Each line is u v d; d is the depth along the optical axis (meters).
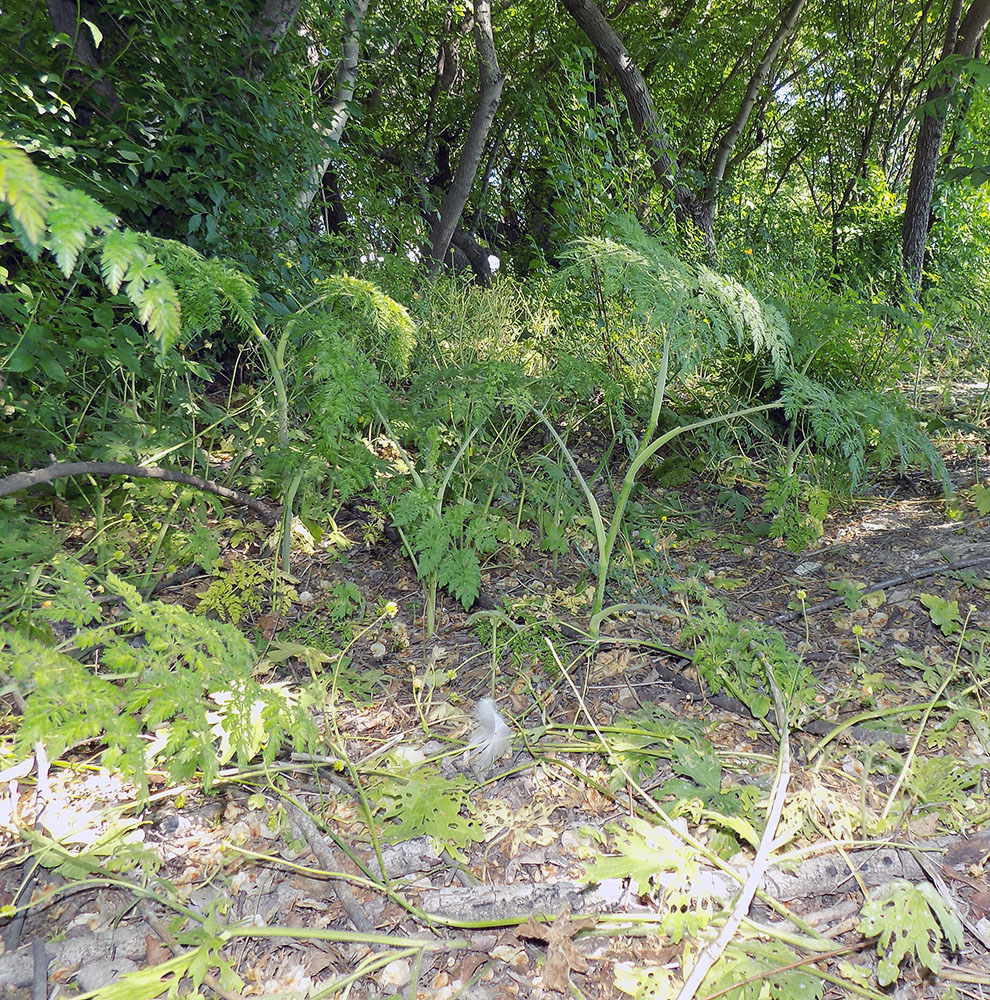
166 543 3.08
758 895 1.73
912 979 1.57
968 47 8.27
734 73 11.54
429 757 2.21
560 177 5.11
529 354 4.70
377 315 2.96
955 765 2.05
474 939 1.66
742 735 2.28
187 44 4.14
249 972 1.59
